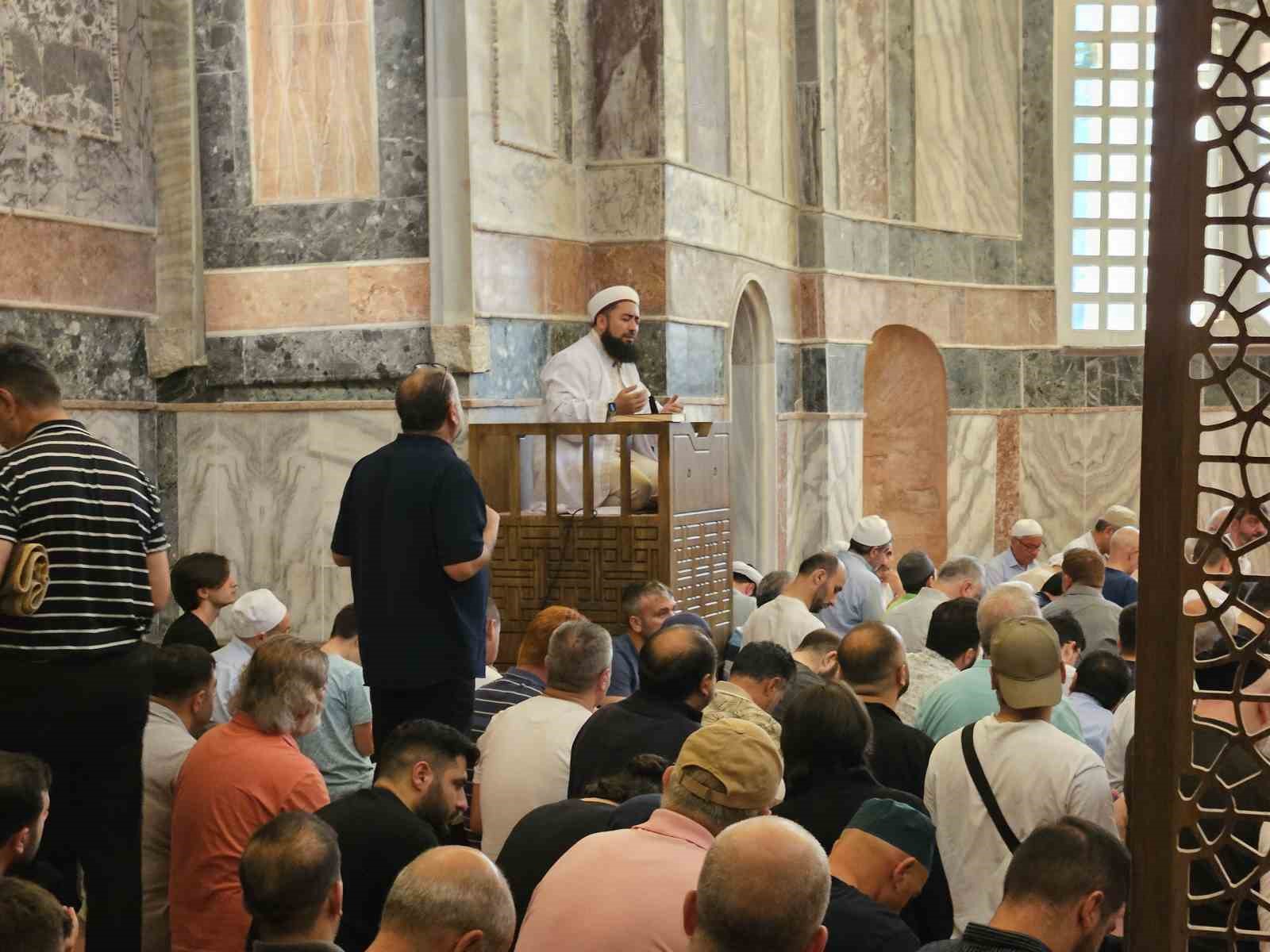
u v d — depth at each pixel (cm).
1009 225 2212
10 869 443
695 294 1522
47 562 502
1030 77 2219
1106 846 344
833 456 1925
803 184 1894
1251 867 451
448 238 1201
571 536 973
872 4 2005
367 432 1220
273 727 541
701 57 1550
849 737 461
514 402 1276
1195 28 307
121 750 523
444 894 335
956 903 502
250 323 1250
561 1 1384
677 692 536
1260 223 306
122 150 1192
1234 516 311
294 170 1241
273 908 373
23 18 1077
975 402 2175
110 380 1191
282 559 1241
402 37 1213
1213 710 511
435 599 623
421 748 496
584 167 1441
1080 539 1397
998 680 503
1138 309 2269
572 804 480
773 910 283
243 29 1245
